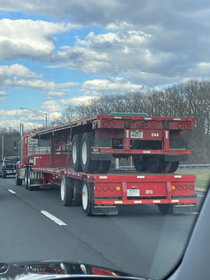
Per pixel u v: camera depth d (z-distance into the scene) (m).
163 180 9.14
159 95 43.84
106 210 9.08
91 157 9.27
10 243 6.76
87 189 9.48
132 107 47.94
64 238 7.12
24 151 19.17
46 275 2.88
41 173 17.69
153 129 9.40
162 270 4.75
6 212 10.61
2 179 30.25
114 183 8.98
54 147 15.68
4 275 2.89
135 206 11.41
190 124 9.48
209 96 39.28
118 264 5.31
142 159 11.09
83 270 3.11
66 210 10.91
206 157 34.31
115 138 9.52
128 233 7.37
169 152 9.51
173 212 9.23
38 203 12.77
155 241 6.60
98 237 7.11
